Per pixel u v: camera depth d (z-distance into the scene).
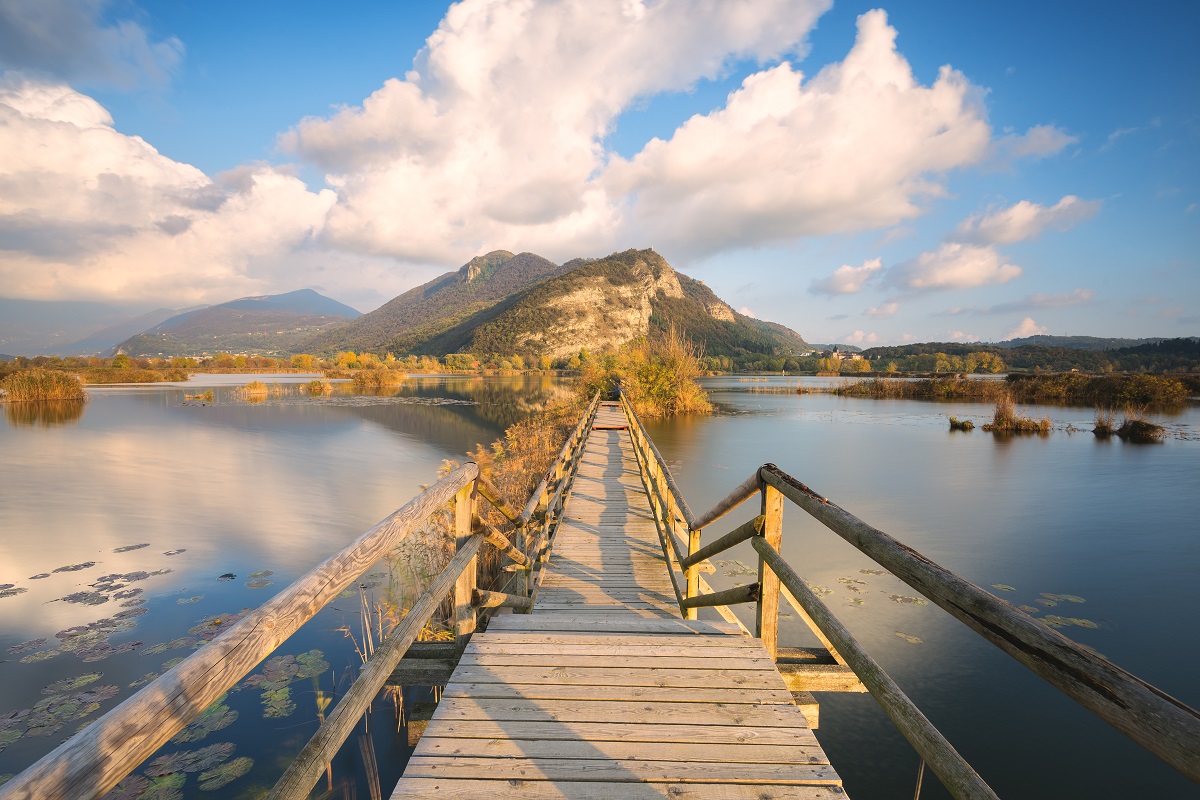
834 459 14.57
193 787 3.48
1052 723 4.19
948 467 13.60
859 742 4.11
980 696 4.50
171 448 17.31
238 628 1.04
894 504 10.28
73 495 11.49
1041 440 17.94
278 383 55.44
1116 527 8.87
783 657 2.56
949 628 5.50
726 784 1.74
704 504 10.30
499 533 3.15
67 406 31.14
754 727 2.02
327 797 3.45
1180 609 5.96
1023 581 6.73
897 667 4.89
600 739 1.95
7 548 8.30
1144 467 13.61
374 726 4.13
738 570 7.03
